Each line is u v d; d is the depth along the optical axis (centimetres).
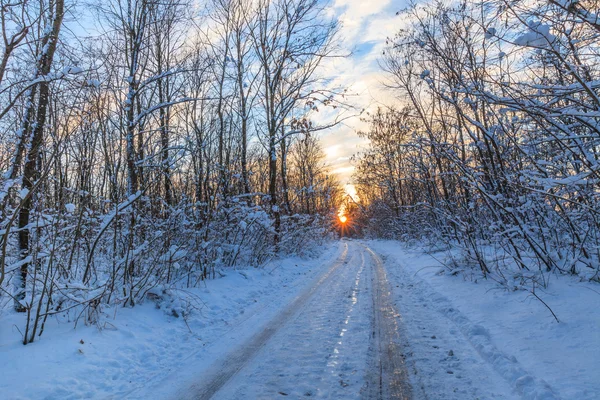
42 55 555
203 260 887
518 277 698
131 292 623
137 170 751
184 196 820
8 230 413
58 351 430
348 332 554
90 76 562
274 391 373
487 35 452
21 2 504
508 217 762
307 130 1393
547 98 597
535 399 319
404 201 2508
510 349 429
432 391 360
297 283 1034
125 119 720
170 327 586
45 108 555
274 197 1437
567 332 442
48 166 450
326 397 357
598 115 396
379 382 385
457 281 827
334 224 3178
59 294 530
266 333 570
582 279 605
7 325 487
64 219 592
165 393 380
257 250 1203
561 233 730
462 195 945
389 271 1230
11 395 342
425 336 524
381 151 2203
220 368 441
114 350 466
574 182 443
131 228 660
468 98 682
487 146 802
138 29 759
